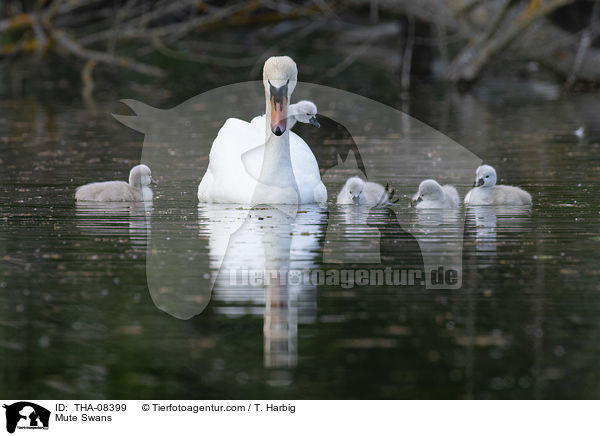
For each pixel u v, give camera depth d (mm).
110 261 10789
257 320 8867
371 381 7609
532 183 16281
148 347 8281
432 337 8406
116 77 38062
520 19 32062
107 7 42531
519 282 9938
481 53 34094
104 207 14258
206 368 7898
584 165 18281
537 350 8117
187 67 40156
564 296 9445
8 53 34438
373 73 38812
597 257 10906
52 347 8266
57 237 12039
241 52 42438
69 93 33531
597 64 34719
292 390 7508
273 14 40312
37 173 17625
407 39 38281
